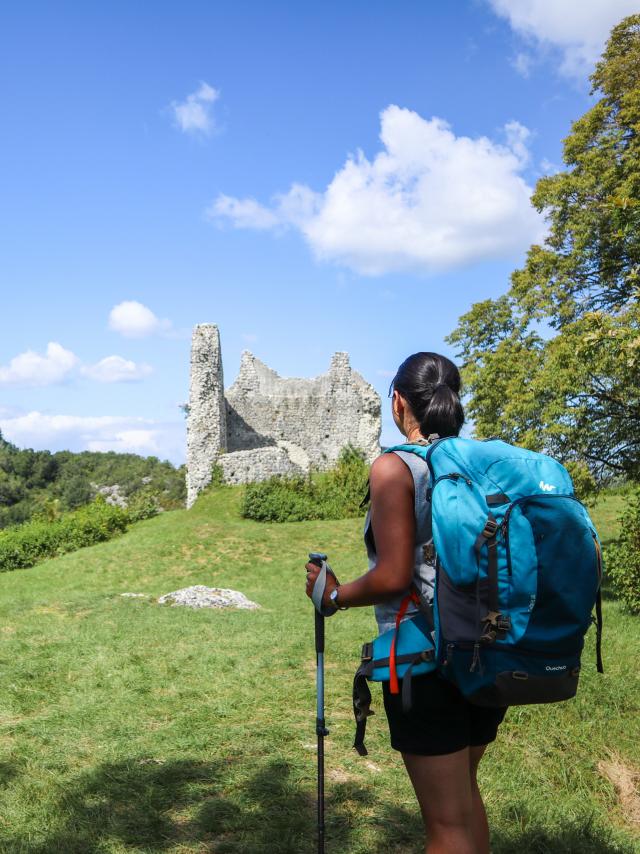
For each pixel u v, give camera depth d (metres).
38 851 3.62
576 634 2.12
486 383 20.38
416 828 3.98
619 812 5.08
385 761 5.02
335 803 4.27
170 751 5.09
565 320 19.70
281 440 46.28
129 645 8.84
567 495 2.21
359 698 2.47
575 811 4.73
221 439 39.12
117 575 21.19
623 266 19.08
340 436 47.00
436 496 2.22
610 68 19.80
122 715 6.00
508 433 18.48
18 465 102.62
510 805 4.52
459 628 2.14
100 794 4.32
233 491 34.25
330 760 4.96
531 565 2.08
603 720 6.32
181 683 7.04
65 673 7.49
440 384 2.62
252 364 46.59
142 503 34.75
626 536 11.95
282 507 29.48
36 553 27.23
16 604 13.29
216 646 8.75
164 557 22.78
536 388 17.39
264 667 7.67
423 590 2.35
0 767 4.80
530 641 2.07
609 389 17.48
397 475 2.36
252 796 4.30
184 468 92.94
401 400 2.69
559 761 5.58
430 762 2.29
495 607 2.09
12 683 7.05
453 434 2.58
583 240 18.92
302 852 3.70
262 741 5.28
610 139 19.47
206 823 3.93
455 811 2.27
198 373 38.50
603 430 17.84
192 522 27.45
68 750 5.15
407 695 2.22
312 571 2.70
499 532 2.12
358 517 29.95
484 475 2.22
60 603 13.22
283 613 12.02
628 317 15.63
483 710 2.42
